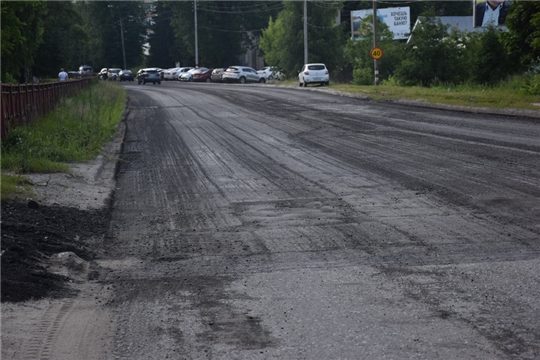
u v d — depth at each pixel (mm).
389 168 14492
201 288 6930
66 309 6301
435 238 8703
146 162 17125
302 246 8555
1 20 31234
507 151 16094
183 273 7547
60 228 9570
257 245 8695
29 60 38844
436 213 10180
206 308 6258
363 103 35281
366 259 7840
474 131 20562
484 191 11633
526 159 14812
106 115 28016
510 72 43406
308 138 20703
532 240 8461
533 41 32594
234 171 15062
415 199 11258
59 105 28438
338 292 6613
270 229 9570
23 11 35406
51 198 11633
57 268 7594
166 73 98625
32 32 37969
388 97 36562
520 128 20812
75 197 12047
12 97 18984
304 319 5859
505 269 7246
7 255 7570
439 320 5727
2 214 9789
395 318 5805
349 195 11820
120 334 5629
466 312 5914
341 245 8531
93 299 6645
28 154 15266
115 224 10273
